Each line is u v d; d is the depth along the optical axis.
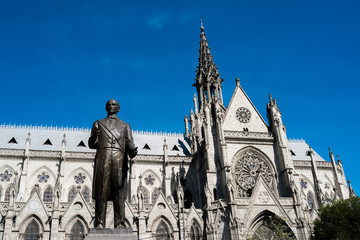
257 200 62.91
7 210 57.38
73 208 60.69
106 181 17.84
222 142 69.88
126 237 16.16
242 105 78.31
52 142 81.62
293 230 61.81
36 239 58.06
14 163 73.62
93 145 18.95
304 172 86.81
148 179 79.44
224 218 61.91
